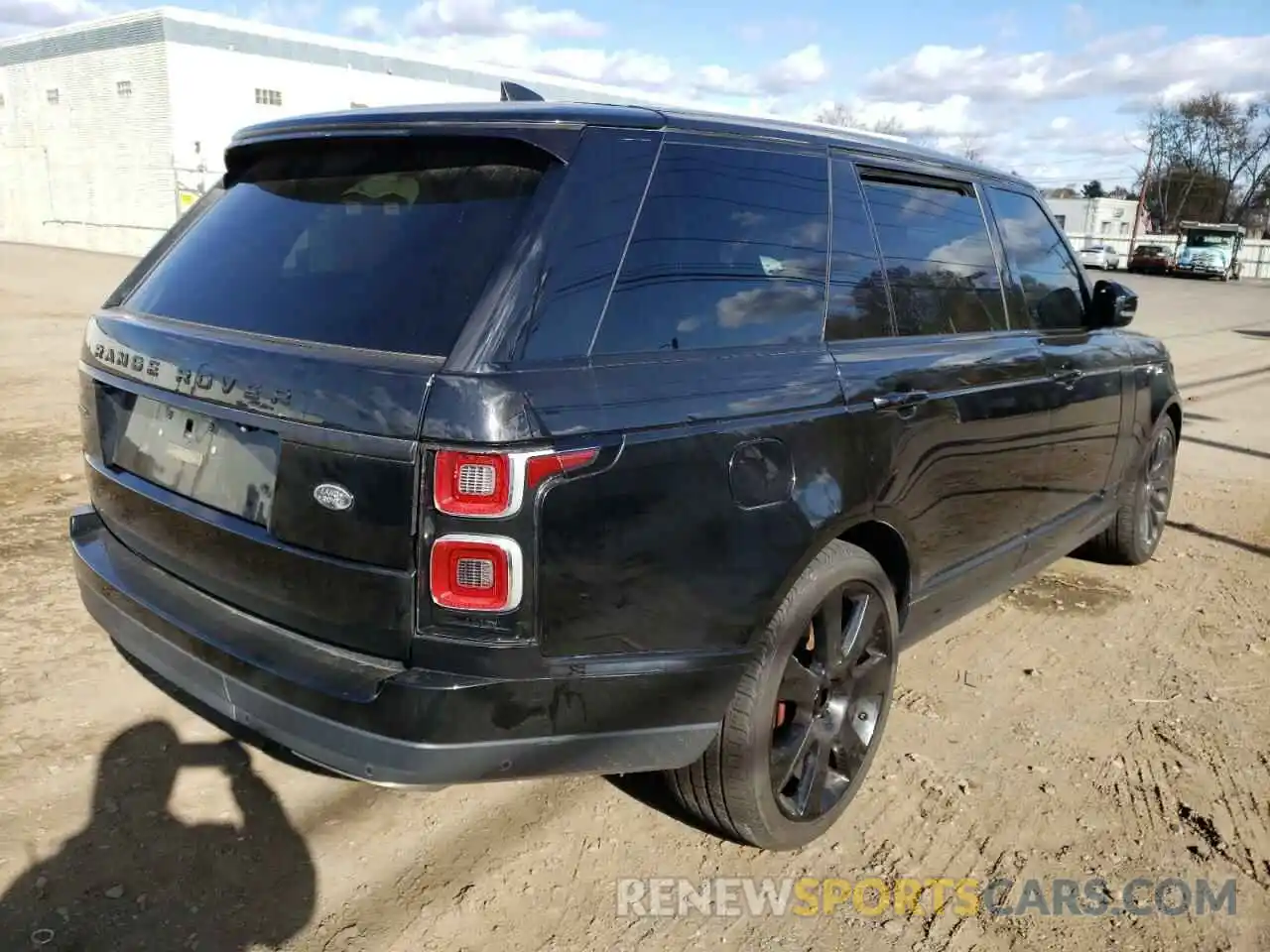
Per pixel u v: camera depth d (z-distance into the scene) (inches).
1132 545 207.3
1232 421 399.5
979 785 128.5
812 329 111.6
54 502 217.9
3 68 1475.1
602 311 90.2
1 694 134.6
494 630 82.9
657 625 91.6
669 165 99.3
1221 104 3034.0
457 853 110.7
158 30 1225.4
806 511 102.5
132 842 107.8
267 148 112.0
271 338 94.4
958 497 132.0
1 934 93.4
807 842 114.1
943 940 101.0
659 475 89.5
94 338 115.3
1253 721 148.2
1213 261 1800.0
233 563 95.3
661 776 119.3
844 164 121.7
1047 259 166.9
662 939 99.3
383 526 83.0
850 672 117.3
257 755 125.5
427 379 81.6
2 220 1588.3
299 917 99.0
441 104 105.5
